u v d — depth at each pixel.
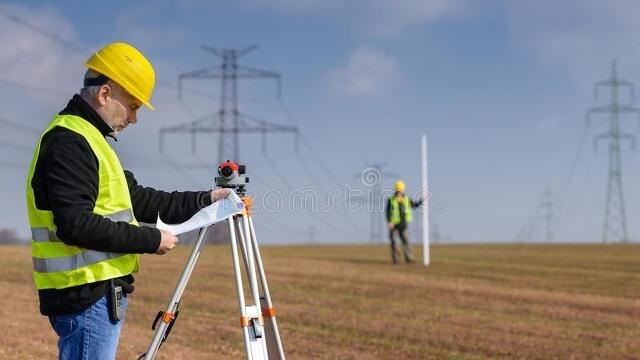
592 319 13.22
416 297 15.76
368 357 9.88
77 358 4.31
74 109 4.41
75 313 4.29
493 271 22.08
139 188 4.97
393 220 25.23
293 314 13.23
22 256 23.67
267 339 5.14
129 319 12.23
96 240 4.17
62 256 4.26
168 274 19.19
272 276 19.38
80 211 4.13
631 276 20.89
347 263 24.67
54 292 4.29
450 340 11.05
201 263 22.94
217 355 9.70
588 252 35.22
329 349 10.32
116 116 4.50
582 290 17.44
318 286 17.34
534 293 16.70
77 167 4.18
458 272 21.53
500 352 10.30
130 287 4.47
